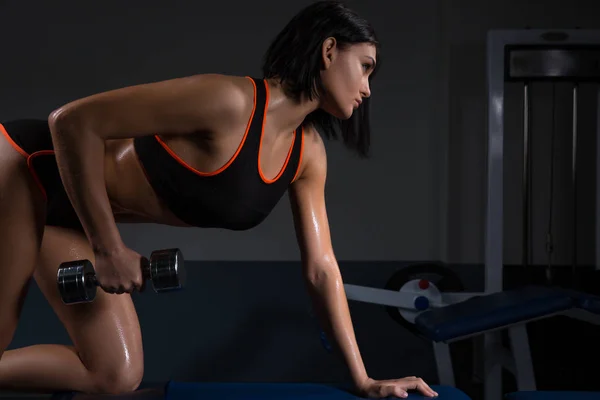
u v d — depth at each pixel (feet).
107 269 3.60
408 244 19.10
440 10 18.31
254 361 9.84
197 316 12.53
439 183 18.75
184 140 3.71
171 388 3.99
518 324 6.56
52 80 18.86
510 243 18.25
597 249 12.91
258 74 18.98
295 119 3.86
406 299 8.69
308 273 4.34
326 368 9.46
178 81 3.50
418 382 4.01
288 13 18.80
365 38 3.70
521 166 17.99
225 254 19.21
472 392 8.59
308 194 4.38
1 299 3.99
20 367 4.44
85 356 4.49
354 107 3.87
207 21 18.85
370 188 19.01
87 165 3.49
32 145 4.00
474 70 17.78
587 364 9.56
